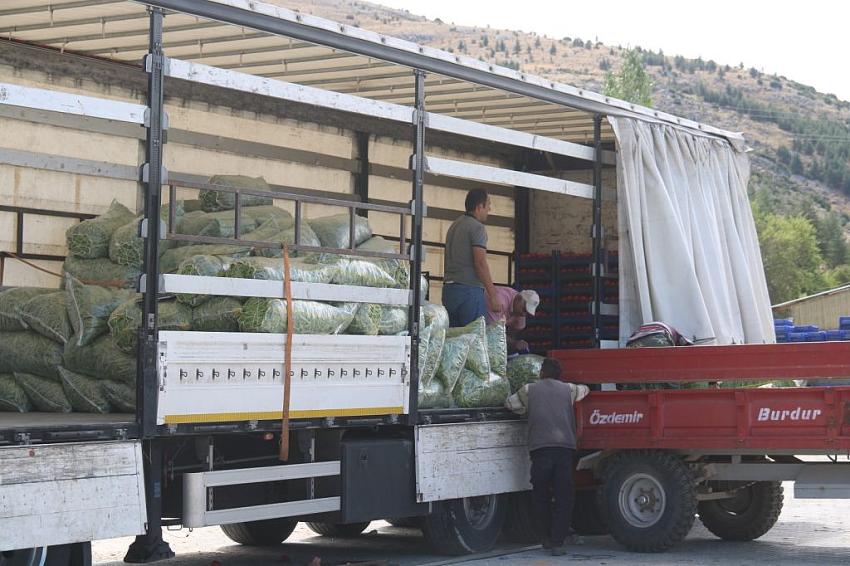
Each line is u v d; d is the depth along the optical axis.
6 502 6.13
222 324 7.58
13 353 8.22
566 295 11.87
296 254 8.20
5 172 9.08
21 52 9.14
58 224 9.43
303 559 9.25
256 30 7.79
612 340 11.42
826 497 9.23
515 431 9.81
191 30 8.49
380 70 9.53
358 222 8.93
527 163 12.69
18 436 6.25
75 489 6.46
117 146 9.80
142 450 6.99
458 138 12.24
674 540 9.40
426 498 8.82
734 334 11.21
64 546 6.65
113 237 8.77
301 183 11.02
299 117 10.97
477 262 10.14
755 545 10.10
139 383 6.93
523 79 9.78
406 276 8.83
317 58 9.19
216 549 9.92
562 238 12.38
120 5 8.21
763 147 187.50
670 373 9.56
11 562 6.39
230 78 7.45
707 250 11.19
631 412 9.64
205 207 9.09
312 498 8.20
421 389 8.98
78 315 8.05
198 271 7.48
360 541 10.37
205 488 7.42
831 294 34.06
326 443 8.38
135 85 9.91
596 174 10.80
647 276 10.70
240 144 10.48
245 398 7.48
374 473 8.52
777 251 95.12
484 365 9.56
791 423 9.02
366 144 11.62
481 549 9.52
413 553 9.55
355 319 8.30
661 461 9.51
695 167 11.31
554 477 9.55
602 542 10.27
